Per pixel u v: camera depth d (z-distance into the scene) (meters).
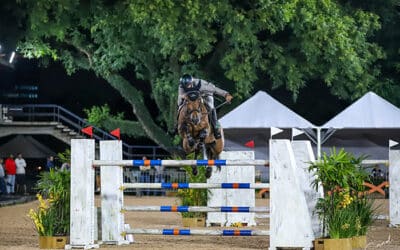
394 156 19.20
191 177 19.62
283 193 13.85
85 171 14.83
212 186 14.47
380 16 40.47
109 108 43.69
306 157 14.35
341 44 35.62
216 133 16.38
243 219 19.77
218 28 38.44
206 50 34.91
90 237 14.80
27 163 45.41
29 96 46.09
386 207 25.98
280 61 36.41
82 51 39.38
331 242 13.70
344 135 31.16
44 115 42.53
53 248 14.77
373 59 38.78
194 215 19.84
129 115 47.62
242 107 28.23
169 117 39.41
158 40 37.09
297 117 27.88
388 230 18.25
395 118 27.45
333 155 14.15
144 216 23.53
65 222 14.98
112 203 15.31
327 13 36.56
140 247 14.88
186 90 16.06
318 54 36.75
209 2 33.38
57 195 15.05
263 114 27.98
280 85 39.19
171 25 32.53
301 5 35.59
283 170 13.88
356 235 14.37
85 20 36.38
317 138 27.95
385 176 32.69
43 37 39.84
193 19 32.78
